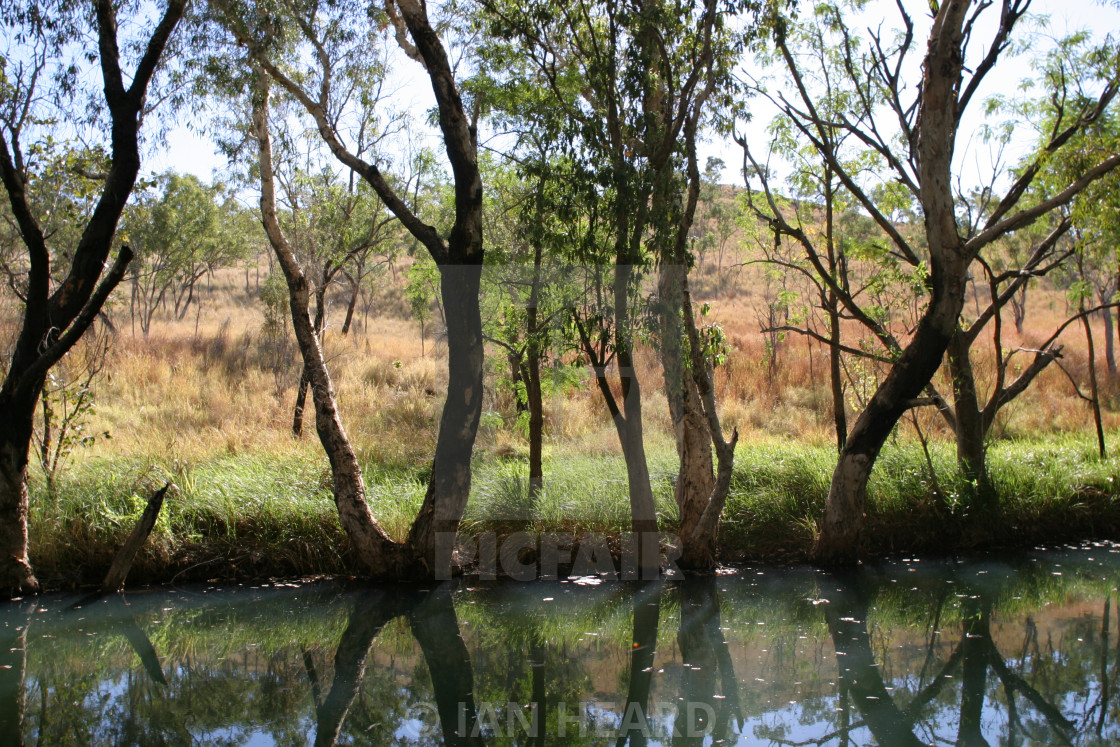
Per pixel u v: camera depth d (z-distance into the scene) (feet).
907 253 33.30
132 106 25.82
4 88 25.46
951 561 31.73
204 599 27.55
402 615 26.63
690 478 30.55
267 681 22.02
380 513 31.42
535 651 24.29
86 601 27.14
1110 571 30.81
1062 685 21.44
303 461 35.50
